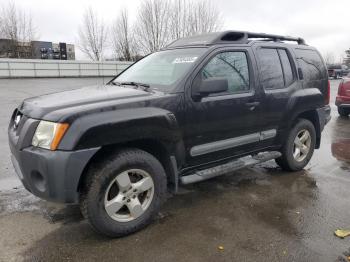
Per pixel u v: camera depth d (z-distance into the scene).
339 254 3.04
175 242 3.22
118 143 3.26
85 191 3.09
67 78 34.44
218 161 4.14
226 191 4.43
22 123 3.23
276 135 4.75
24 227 3.44
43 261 2.92
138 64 4.71
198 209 3.90
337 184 4.71
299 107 4.88
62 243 3.18
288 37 5.16
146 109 3.29
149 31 29.09
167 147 3.48
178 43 4.55
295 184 4.70
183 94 3.58
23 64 33.28
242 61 4.25
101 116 3.00
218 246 3.15
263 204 4.04
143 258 2.97
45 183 2.95
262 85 4.39
